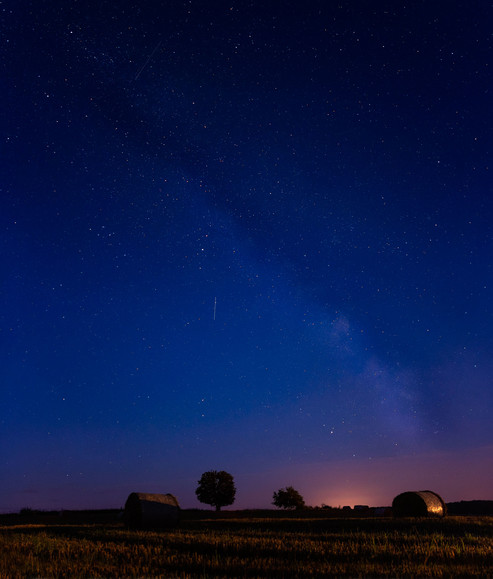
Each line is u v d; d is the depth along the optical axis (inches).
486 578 356.5
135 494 918.4
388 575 366.6
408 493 1096.8
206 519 1200.2
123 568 399.9
